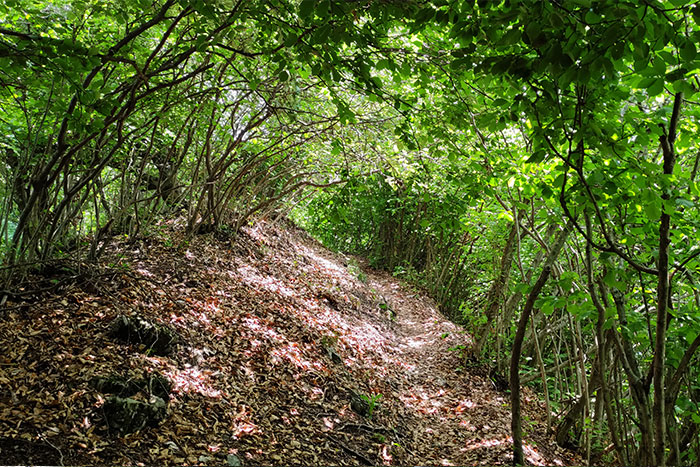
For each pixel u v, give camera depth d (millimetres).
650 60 2277
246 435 4250
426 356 10008
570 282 3641
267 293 8125
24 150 4961
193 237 8836
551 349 10008
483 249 9664
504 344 8797
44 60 2779
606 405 3928
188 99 5770
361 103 6871
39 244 5602
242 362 5484
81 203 5766
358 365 7391
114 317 4969
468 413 7008
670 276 3719
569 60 2150
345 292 11398
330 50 3107
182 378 4586
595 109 2787
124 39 3404
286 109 5078
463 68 3510
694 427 4535
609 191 2898
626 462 3912
